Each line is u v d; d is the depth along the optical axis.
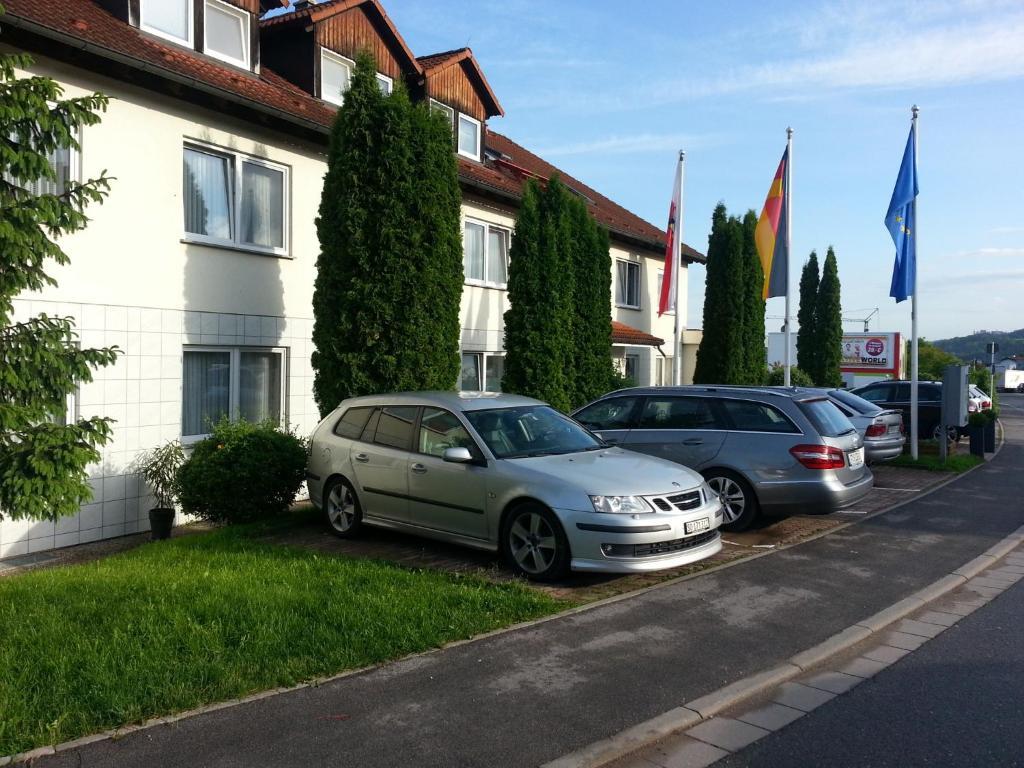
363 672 4.78
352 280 9.82
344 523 8.61
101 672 4.58
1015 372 90.31
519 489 6.96
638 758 4.00
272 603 5.84
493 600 6.11
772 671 5.01
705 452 9.20
